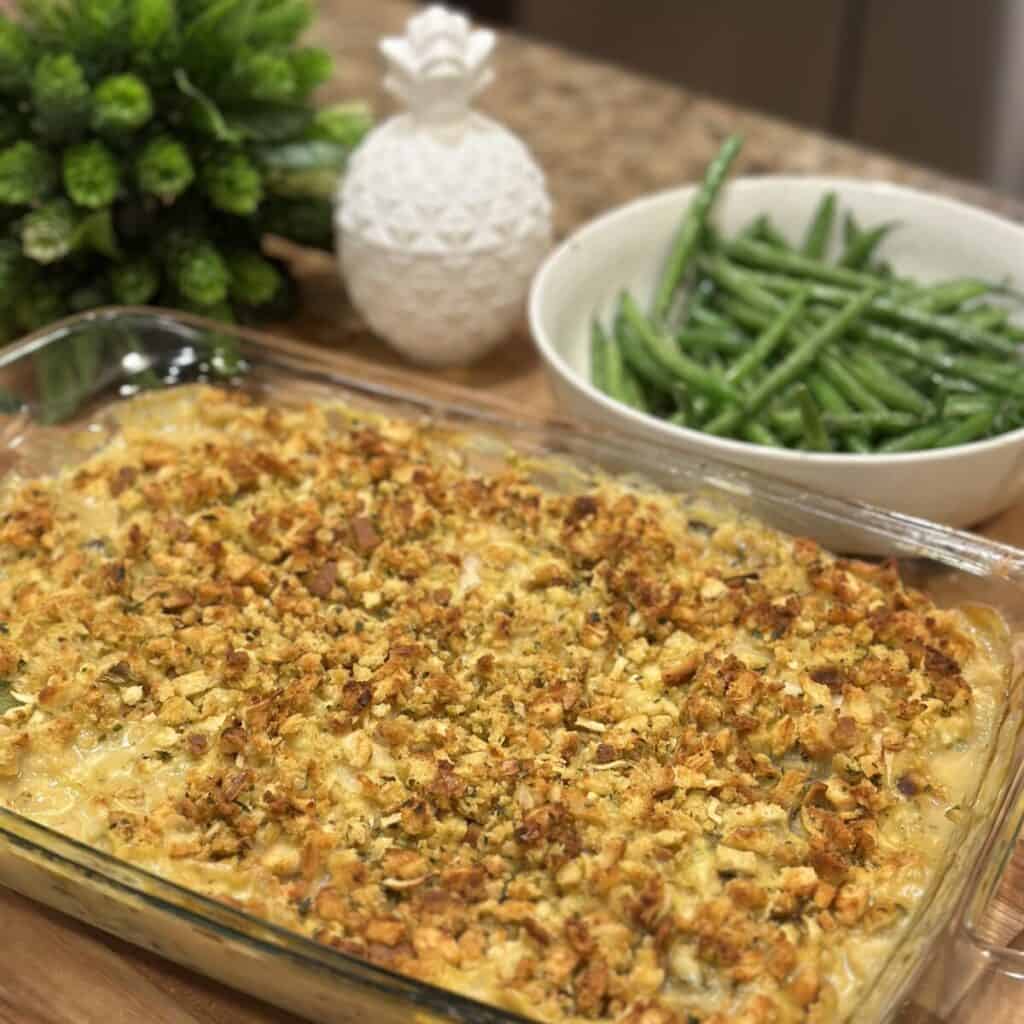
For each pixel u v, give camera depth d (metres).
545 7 1.38
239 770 0.52
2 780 0.53
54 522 0.61
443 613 0.57
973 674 0.56
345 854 0.50
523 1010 0.46
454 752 0.53
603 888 0.48
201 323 0.69
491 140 0.72
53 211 0.68
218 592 0.58
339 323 0.79
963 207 0.75
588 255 0.73
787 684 0.55
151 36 0.69
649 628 0.57
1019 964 0.47
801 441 0.67
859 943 0.48
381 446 0.64
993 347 0.70
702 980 0.47
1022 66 1.22
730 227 0.78
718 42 1.34
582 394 0.65
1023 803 0.50
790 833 0.51
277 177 0.74
